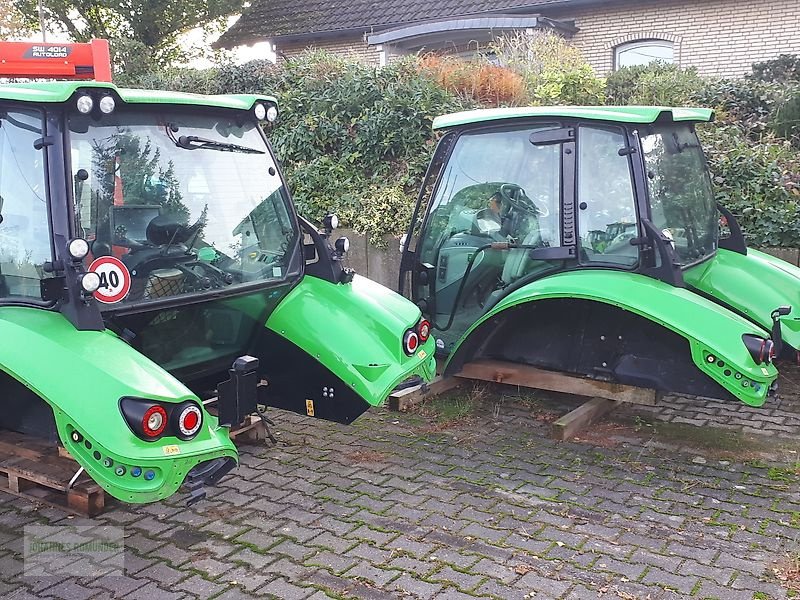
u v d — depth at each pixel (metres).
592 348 4.71
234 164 3.99
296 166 8.96
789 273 5.20
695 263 4.92
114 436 2.81
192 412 2.96
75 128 3.24
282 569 3.28
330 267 4.36
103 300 3.28
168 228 3.60
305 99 9.26
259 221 4.11
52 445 3.91
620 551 3.42
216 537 3.56
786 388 5.67
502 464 4.39
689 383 4.38
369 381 4.02
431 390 5.31
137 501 2.86
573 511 3.80
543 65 10.20
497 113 4.95
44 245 3.19
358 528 3.64
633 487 4.08
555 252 4.75
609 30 13.71
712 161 7.31
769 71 10.34
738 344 4.04
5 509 3.83
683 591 3.09
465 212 5.20
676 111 5.01
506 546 3.46
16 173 3.27
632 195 4.49
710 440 4.73
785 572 3.22
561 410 5.25
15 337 3.08
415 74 9.11
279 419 5.15
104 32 15.65
